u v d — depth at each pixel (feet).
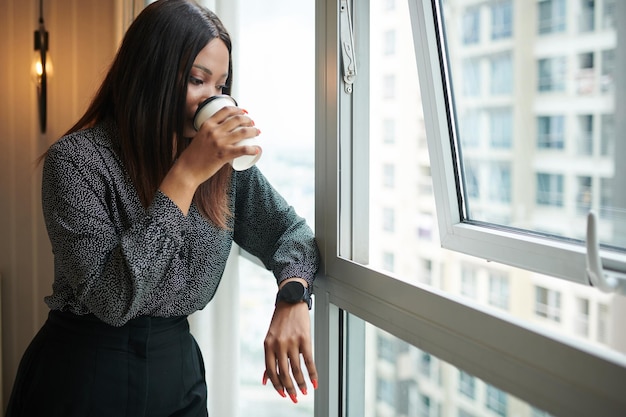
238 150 3.64
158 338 4.13
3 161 8.70
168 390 4.17
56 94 8.60
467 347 3.05
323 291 4.59
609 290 2.59
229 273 6.57
